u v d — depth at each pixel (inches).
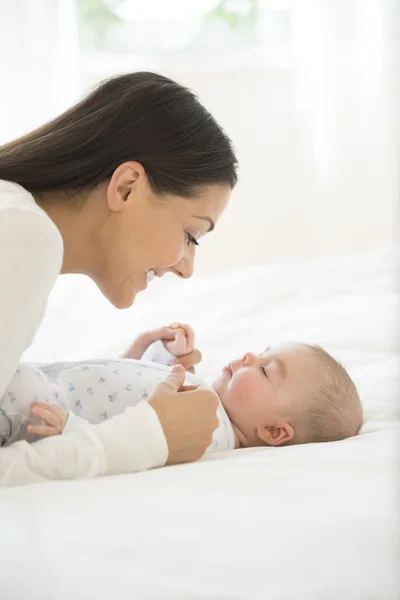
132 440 47.7
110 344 78.2
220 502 39.5
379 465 44.8
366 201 146.2
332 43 141.6
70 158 52.5
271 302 90.0
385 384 67.0
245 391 64.2
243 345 77.9
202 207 55.4
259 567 32.6
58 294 95.8
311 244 148.9
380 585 31.1
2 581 32.5
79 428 47.9
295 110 146.5
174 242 55.1
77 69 137.8
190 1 146.2
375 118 143.5
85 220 53.8
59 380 56.4
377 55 141.9
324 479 42.6
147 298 100.0
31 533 36.3
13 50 132.9
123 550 34.3
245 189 148.2
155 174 53.3
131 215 53.7
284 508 38.4
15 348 45.1
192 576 32.1
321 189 145.3
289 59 145.8
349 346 76.4
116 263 55.0
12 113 133.7
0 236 44.5
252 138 147.1
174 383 52.7
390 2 136.6
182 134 54.1
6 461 45.7
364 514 36.9
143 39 146.6
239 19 147.3
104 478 44.7
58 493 41.6
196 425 49.9
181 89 56.0
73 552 34.3
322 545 34.2
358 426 63.8
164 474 45.1
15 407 50.9
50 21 133.6
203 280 103.0
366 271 98.4
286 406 63.6
